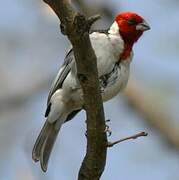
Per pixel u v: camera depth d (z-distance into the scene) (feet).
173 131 45.70
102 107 29.35
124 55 37.35
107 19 49.24
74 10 26.89
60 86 37.96
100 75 36.81
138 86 48.39
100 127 29.60
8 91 51.24
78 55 27.94
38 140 38.09
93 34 37.35
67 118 38.88
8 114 48.44
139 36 39.93
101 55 36.58
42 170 35.94
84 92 28.99
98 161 30.14
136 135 29.91
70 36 27.32
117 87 37.50
